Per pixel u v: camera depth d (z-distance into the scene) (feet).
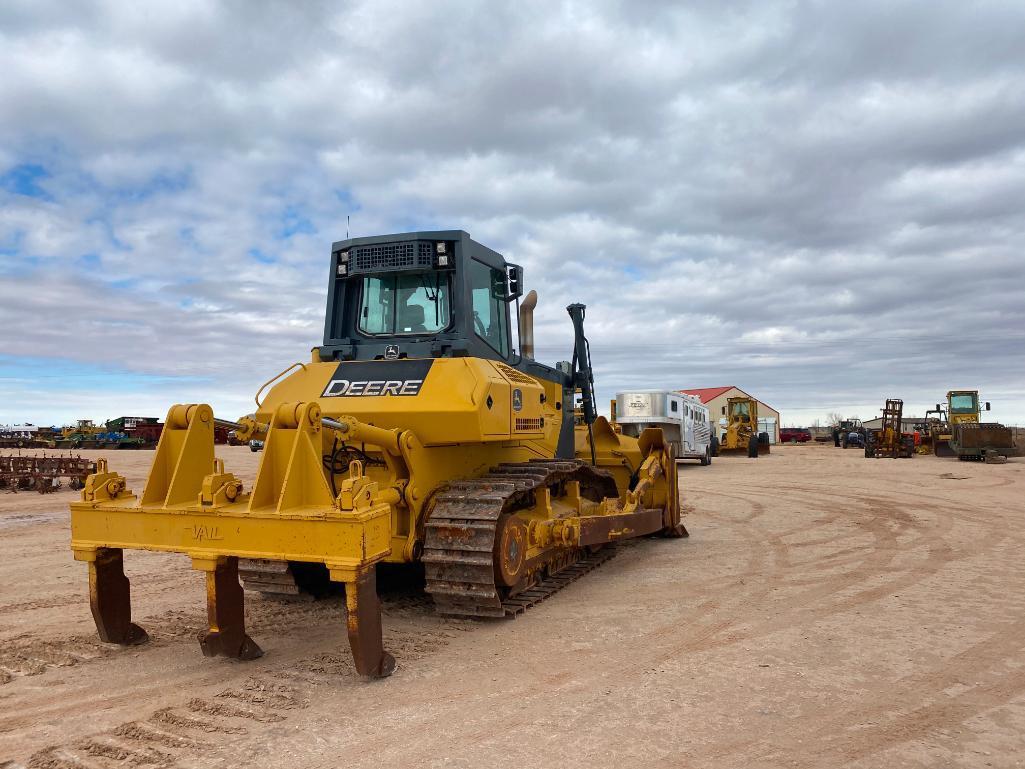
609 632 19.33
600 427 34.04
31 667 16.74
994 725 13.38
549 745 12.59
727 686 15.35
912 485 60.75
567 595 23.47
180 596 23.90
